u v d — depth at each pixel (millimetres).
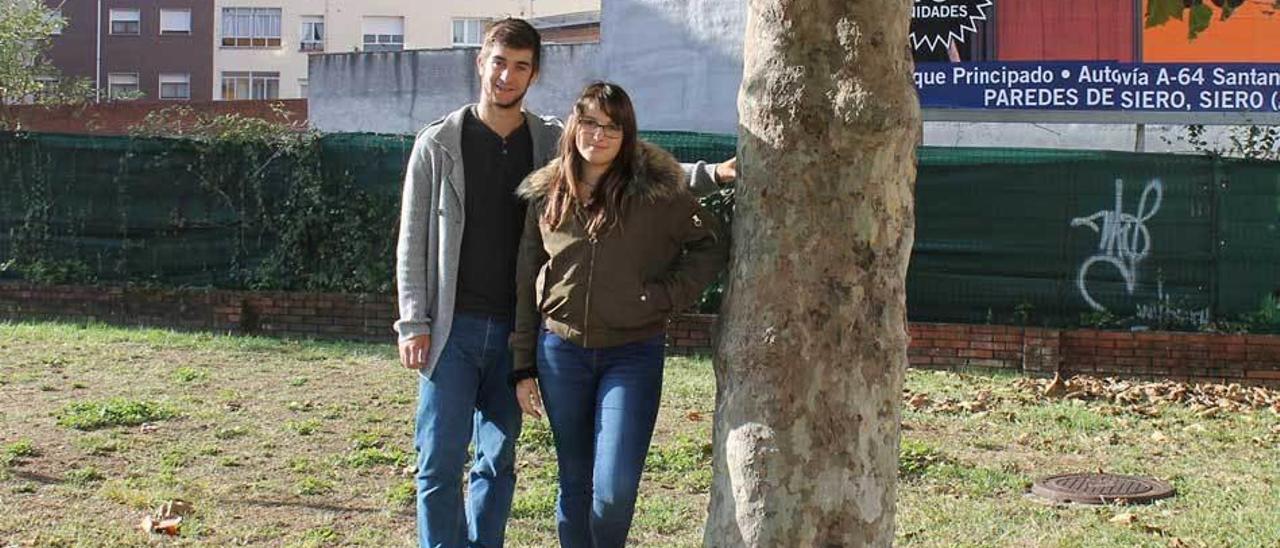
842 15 3537
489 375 4793
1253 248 11789
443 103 19375
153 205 13602
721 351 3730
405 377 10508
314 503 6680
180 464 7379
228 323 13242
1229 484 7531
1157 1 4926
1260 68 13641
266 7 49125
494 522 4852
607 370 4406
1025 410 9805
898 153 3596
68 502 6535
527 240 4523
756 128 3650
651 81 17062
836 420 3580
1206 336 11578
